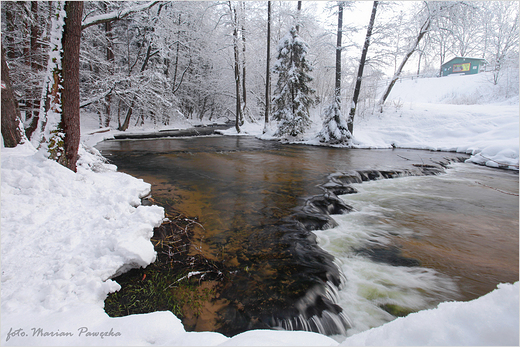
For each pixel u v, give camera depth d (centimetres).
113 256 285
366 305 288
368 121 1658
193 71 2731
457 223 511
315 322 248
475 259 384
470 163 1066
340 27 1458
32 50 1066
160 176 717
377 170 883
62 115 452
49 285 231
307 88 1652
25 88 959
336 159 1065
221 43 2269
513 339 118
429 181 821
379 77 1520
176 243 366
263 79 2794
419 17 1631
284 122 1669
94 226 337
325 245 411
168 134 1862
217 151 1217
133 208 409
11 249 270
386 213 557
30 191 369
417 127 1505
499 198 663
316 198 582
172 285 279
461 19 1553
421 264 368
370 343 142
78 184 431
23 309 207
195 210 487
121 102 1675
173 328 195
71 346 167
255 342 167
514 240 444
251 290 279
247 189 632
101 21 650
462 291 314
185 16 2047
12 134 550
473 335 126
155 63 1922
